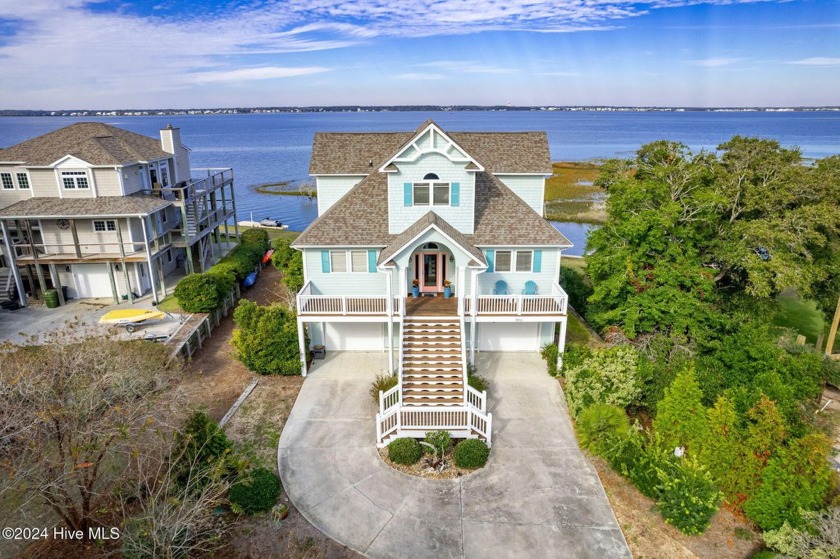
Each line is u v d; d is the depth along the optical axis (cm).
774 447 1603
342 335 2609
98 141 3272
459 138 2814
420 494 1659
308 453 1858
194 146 19738
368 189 2612
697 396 1731
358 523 1539
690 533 1484
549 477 1733
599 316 2608
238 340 2381
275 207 7750
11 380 1402
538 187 2702
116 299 3073
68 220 3114
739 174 2833
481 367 2475
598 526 1527
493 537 1487
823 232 2609
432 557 1421
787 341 2627
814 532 1407
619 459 1705
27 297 3161
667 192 2791
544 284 2520
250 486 1562
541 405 2159
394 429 1906
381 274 2511
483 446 1803
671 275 2427
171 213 3681
